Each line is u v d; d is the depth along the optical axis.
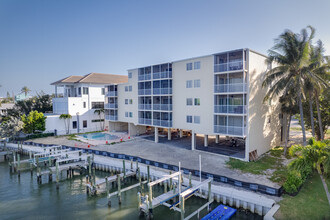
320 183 18.64
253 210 16.16
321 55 24.39
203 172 20.69
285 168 22.30
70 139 39.81
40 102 58.94
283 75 24.81
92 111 49.84
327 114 29.44
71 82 48.88
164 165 23.38
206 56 27.67
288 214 14.31
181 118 31.19
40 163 29.92
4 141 36.88
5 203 19.03
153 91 34.59
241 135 24.66
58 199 19.72
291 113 26.89
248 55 24.28
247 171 21.62
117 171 25.12
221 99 27.55
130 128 41.50
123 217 16.73
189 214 16.86
